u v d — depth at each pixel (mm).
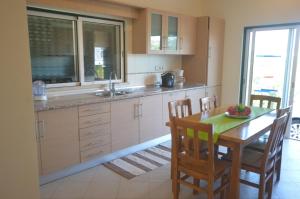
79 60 3518
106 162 3332
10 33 1562
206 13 5086
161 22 3994
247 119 2623
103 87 3836
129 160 3404
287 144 3979
